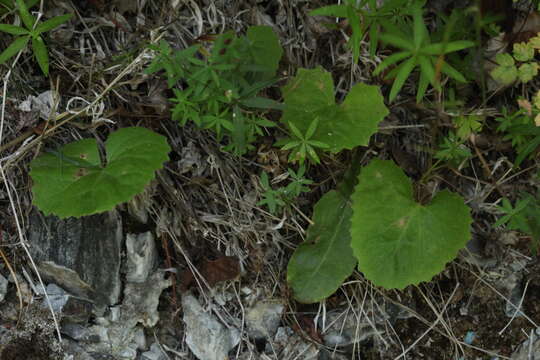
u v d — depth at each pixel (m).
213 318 0.80
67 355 0.77
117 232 0.79
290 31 0.83
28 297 0.76
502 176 0.84
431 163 0.81
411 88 0.83
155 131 0.81
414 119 0.83
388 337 0.83
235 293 0.81
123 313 0.79
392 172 0.78
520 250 0.85
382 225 0.77
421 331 0.84
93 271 0.78
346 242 0.80
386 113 0.77
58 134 0.78
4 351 0.75
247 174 0.82
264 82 0.76
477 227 0.85
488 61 0.81
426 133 0.83
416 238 0.77
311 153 0.76
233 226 0.81
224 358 0.80
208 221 0.81
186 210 0.80
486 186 0.84
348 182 0.82
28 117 0.77
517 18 0.82
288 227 0.82
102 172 0.74
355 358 0.83
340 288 0.83
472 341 0.85
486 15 0.80
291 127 0.76
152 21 0.82
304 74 0.79
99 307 0.78
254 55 0.79
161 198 0.80
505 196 0.84
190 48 0.75
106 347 0.78
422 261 0.77
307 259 0.81
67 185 0.74
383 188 0.78
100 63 0.80
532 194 0.84
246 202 0.81
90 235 0.78
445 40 0.69
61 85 0.79
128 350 0.79
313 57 0.84
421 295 0.84
